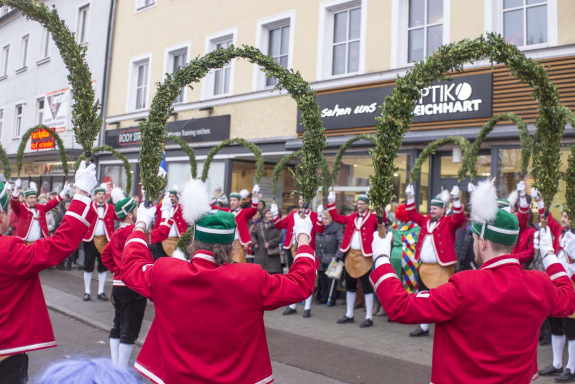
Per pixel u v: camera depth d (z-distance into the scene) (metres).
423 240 6.66
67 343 5.84
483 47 3.00
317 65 10.49
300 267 2.43
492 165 8.12
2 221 2.75
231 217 2.33
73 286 9.70
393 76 9.30
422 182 9.08
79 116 3.30
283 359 5.44
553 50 7.63
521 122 5.73
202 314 2.15
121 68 15.55
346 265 7.31
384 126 2.73
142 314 4.73
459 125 8.40
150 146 3.15
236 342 2.17
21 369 2.77
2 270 2.59
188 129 13.10
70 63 3.38
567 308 2.36
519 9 8.16
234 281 2.18
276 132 11.20
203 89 12.91
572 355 4.85
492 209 2.28
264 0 11.64
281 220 8.11
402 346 6.08
